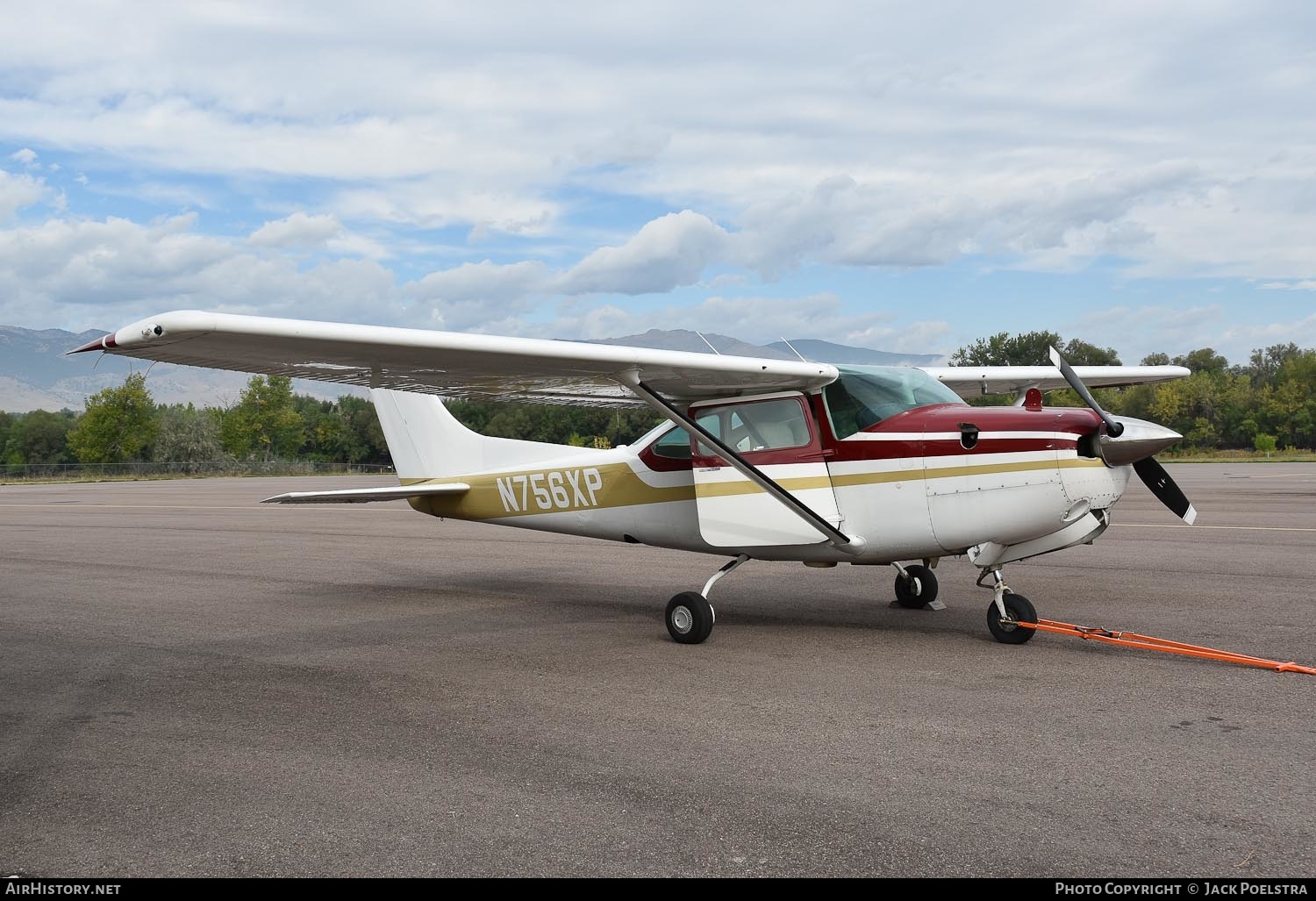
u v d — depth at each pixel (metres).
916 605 7.29
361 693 4.97
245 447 67.00
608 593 8.49
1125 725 4.15
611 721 4.38
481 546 12.63
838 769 3.65
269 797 3.45
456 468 8.61
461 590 8.76
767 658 5.66
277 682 5.25
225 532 15.10
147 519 17.94
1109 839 2.96
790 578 9.01
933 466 5.90
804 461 6.39
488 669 5.50
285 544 13.10
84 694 5.01
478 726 4.34
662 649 6.02
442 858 2.91
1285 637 5.92
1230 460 43.59
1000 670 5.22
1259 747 3.81
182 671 5.53
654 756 3.84
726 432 6.78
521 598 8.26
